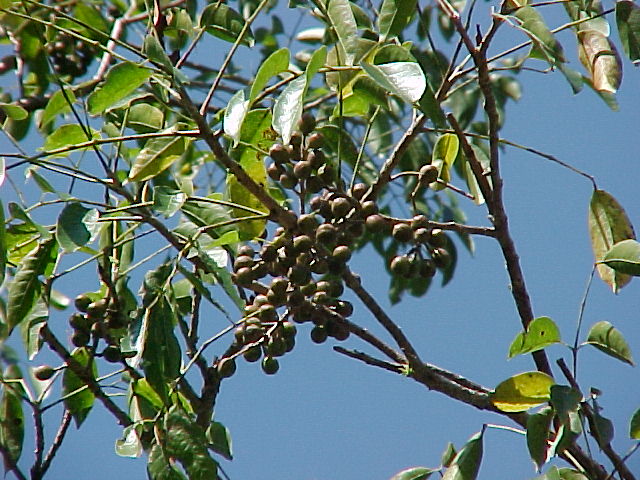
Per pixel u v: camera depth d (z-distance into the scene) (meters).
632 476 2.57
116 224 2.66
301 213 2.56
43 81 2.61
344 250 2.54
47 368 2.58
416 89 2.46
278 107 2.47
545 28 2.52
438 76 2.61
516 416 2.61
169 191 2.53
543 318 2.54
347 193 2.58
